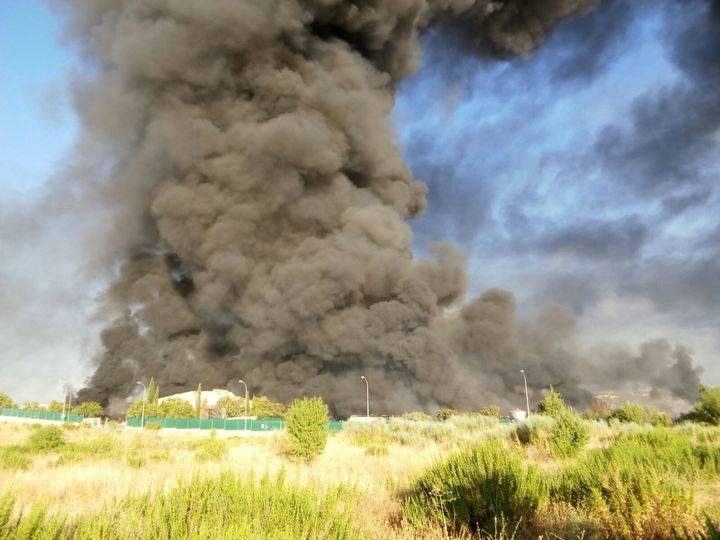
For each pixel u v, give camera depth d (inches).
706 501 200.5
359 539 162.7
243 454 572.4
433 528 191.6
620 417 997.8
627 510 181.9
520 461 222.5
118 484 291.0
